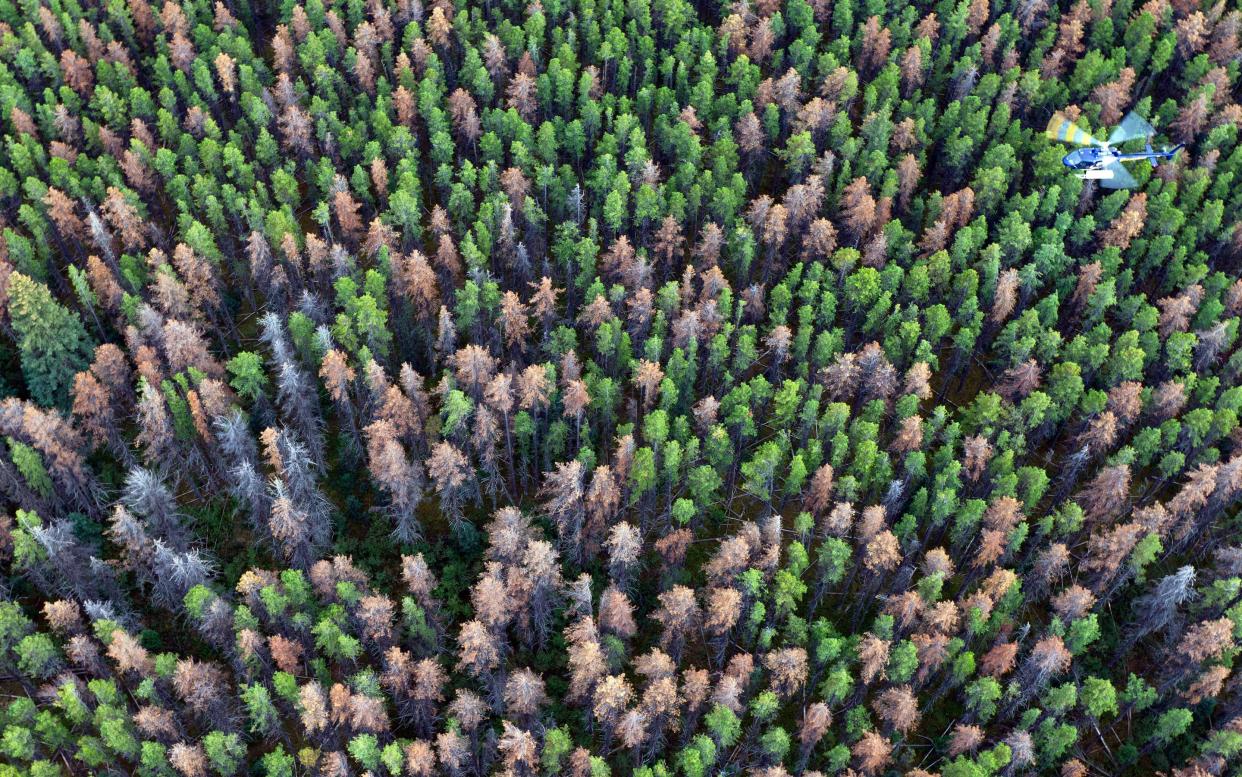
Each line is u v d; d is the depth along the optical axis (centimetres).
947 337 10431
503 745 7244
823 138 11456
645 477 8456
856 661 8200
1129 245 10519
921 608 8069
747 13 12231
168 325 8850
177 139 11269
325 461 9619
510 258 10344
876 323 9881
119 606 8581
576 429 9362
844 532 8381
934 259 9994
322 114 11150
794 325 10538
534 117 11731
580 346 10412
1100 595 8975
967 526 8694
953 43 12350
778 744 7538
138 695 7588
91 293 9925
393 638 8069
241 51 11919
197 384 8994
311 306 9519
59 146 10719
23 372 9625
